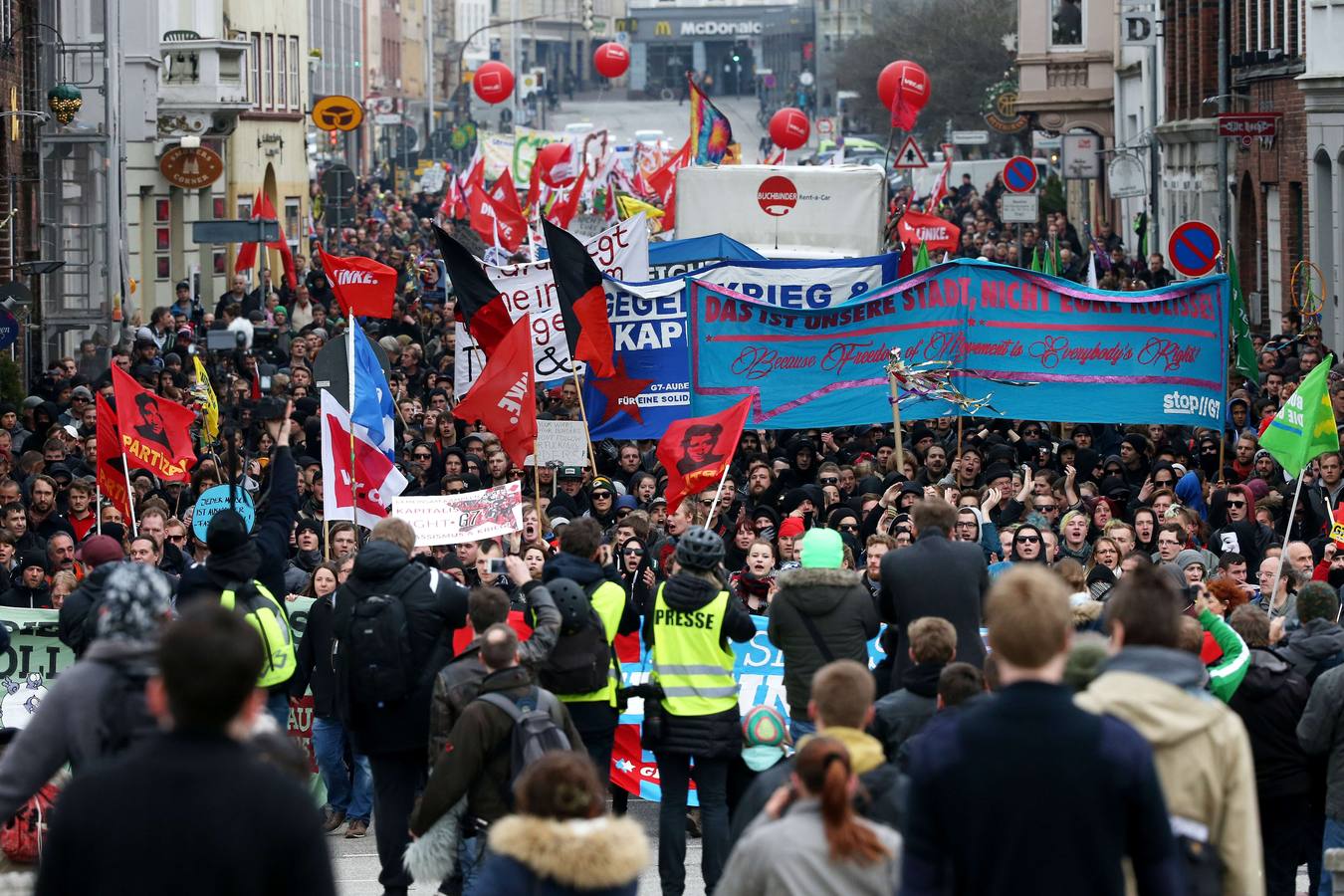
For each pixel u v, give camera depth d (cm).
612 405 5038
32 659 3331
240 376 6906
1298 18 10262
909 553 2762
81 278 8988
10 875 2284
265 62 16462
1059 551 4022
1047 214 15850
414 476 5181
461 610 2680
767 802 1877
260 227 6719
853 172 8156
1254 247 11856
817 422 4888
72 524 4400
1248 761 1692
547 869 1770
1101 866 1491
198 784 1349
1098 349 4884
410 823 2480
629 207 11619
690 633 2723
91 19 9931
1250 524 4194
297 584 3619
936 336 4884
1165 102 14275
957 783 1503
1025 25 18000
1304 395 3759
